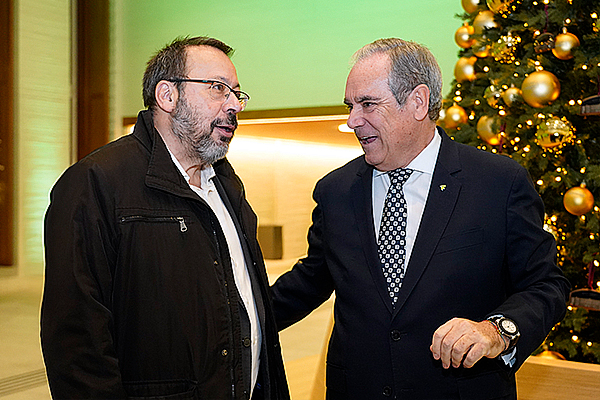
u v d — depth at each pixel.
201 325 1.56
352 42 6.02
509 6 3.45
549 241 1.67
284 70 6.41
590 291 3.02
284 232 11.83
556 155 3.24
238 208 1.86
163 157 1.63
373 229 1.74
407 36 5.66
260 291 1.81
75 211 1.47
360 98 1.68
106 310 1.46
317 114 6.27
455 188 1.69
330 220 1.84
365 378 1.67
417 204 1.73
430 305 1.62
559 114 3.21
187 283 1.56
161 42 7.30
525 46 3.40
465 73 3.67
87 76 7.87
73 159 8.09
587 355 3.37
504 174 1.68
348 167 1.91
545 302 1.55
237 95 1.74
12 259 7.81
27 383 4.04
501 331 1.43
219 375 1.57
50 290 1.45
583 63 3.08
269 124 7.68
